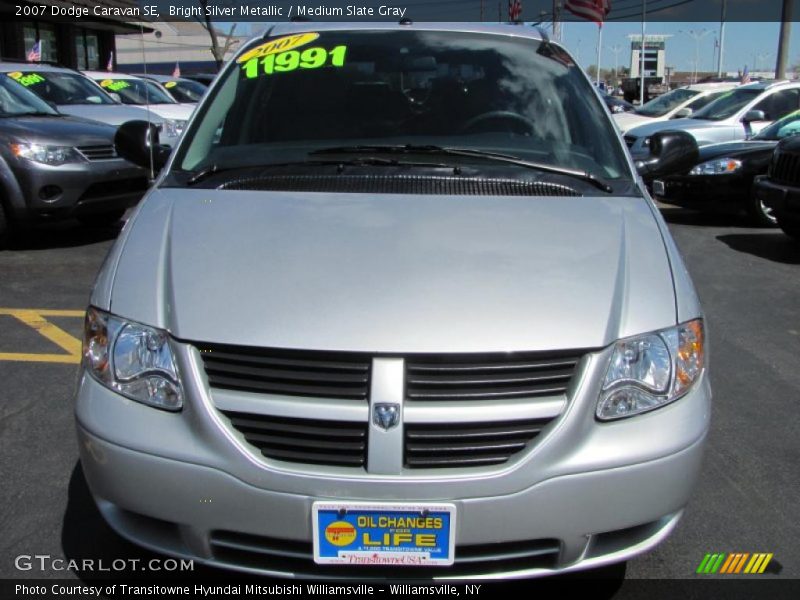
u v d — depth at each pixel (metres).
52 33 20.31
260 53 3.82
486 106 3.49
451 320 2.29
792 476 3.63
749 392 4.63
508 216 2.75
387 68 3.65
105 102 11.28
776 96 13.34
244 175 3.11
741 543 3.09
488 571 2.32
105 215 8.83
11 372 4.73
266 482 2.23
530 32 3.98
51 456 3.69
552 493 2.24
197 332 2.31
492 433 2.24
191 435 2.28
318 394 2.25
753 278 7.27
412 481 2.20
